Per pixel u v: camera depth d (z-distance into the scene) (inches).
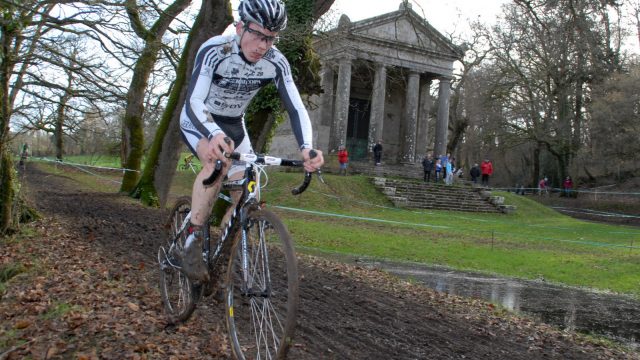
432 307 259.8
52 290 215.2
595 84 1316.4
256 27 130.9
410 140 1444.4
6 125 318.0
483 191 1240.2
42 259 277.3
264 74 143.3
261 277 128.3
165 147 594.2
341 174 1246.9
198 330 172.6
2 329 170.4
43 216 434.3
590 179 1734.7
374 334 198.4
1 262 267.9
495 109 1654.8
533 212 1188.5
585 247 620.1
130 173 741.3
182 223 171.2
